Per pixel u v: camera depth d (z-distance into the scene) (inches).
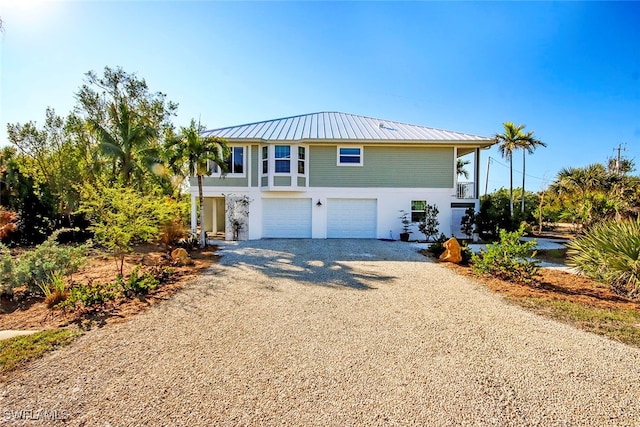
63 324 195.8
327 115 832.9
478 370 142.1
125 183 645.9
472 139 633.0
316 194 646.5
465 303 241.0
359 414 111.7
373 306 233.5
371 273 343.3
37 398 120.7
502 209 629.9
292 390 125.9
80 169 673.0
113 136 748.6
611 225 313.9
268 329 189.0
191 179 636.7
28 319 204.5
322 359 151.9
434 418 110.0
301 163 642.8
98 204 319.9
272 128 705.0
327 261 408.5
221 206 813.2
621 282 263.1
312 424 106.6
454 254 403.9
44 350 159.0
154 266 369.7
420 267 375.2
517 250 308.8
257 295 259.8
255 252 475.5
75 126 767.7
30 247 525.7
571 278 321.4
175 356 154.4
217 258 427.8
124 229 319.0
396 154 650.8
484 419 109.7
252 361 149.6
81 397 121.5
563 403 118.6
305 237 653.9
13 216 527.5
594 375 138.2
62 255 281.3
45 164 713.0
